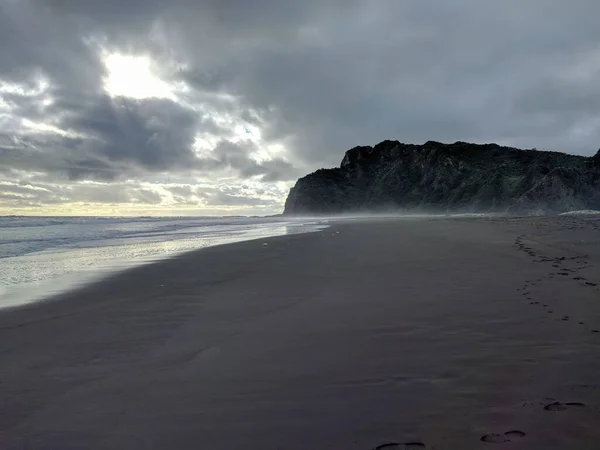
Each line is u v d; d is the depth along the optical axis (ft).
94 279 31.76
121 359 14.65
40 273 35.27
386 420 9.46
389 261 36.06
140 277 32.27
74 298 25.30
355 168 388.57
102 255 48.55
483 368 12.10
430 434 8.74
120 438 9.30
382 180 351.46
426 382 11.39
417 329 16.39
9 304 23.89
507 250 39.27
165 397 11.36
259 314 20.34
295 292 25.16
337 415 9.85
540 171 221.05
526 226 73.56
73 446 9.06
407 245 48.85
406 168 342.64
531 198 194.18
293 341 15.88
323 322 18.33
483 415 9.37
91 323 19.65
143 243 64.85
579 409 9.37
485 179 257.34
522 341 14.26
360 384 11.55
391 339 15.37
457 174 289.53
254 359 14.11
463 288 23.54
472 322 16.85
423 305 20.20
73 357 14.96
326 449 8.46
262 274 32.07
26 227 119.96
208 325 18.75
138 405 10.92
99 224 147.23
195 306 22.52
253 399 10.98
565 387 10.57
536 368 11.89
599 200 187.73
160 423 9.91
